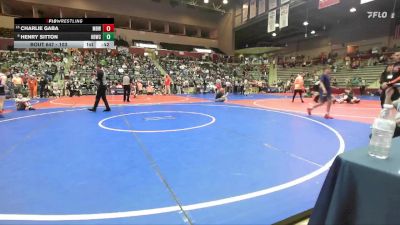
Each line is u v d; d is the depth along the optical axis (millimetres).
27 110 10062
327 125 6918
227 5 35188
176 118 8039
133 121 7453
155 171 3461
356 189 1372
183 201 2646
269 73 33875
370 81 24266
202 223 2275
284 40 40062
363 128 6504
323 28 33625
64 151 4398
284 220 2344
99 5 30656
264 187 2982
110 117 8211
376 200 1287
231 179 3201
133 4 32469
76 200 2658
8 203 2598
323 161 3904
